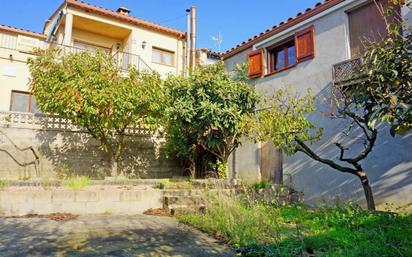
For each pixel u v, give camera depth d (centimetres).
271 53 1162
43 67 992
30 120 1062
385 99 417
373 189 765
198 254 450
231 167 1219
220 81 1019
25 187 753
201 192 811
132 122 1052
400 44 447
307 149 734
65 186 791
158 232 577
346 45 878
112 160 1113
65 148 1104
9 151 1019
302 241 468
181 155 1234
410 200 697
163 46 1689
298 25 1030
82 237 530
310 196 909
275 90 1068
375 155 771
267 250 447
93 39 1644
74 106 938
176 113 996
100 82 961
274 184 971
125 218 710
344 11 898
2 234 537
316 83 942
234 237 507
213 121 980
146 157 1249
